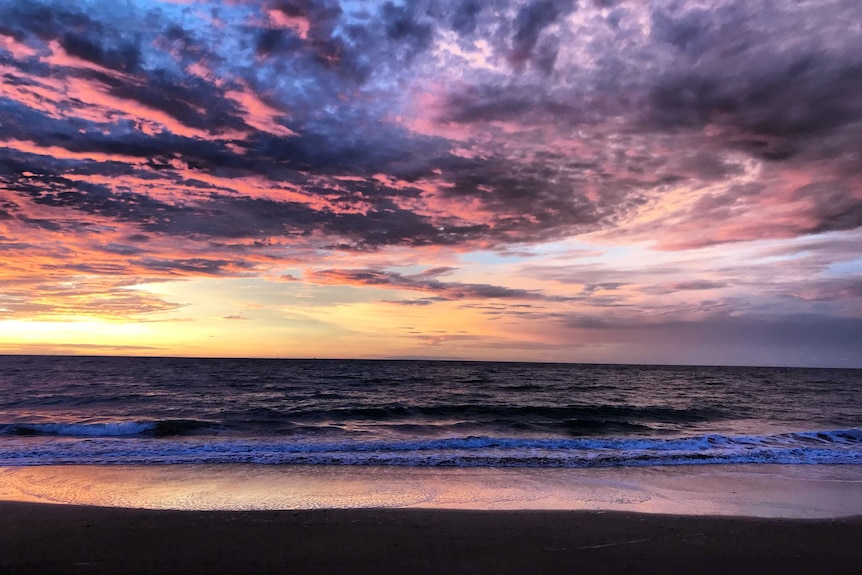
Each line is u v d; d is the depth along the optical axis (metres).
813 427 18.66
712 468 10.18
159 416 18.98
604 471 9.77
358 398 29.28
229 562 5.03
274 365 81.88
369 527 6.12
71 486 8.01
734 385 48.84
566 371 80.62
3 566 4.83
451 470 9.66
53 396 26.19
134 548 5.34
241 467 9.61
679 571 5.00
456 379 50.66
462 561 5.15
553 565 5.09
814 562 5.29
